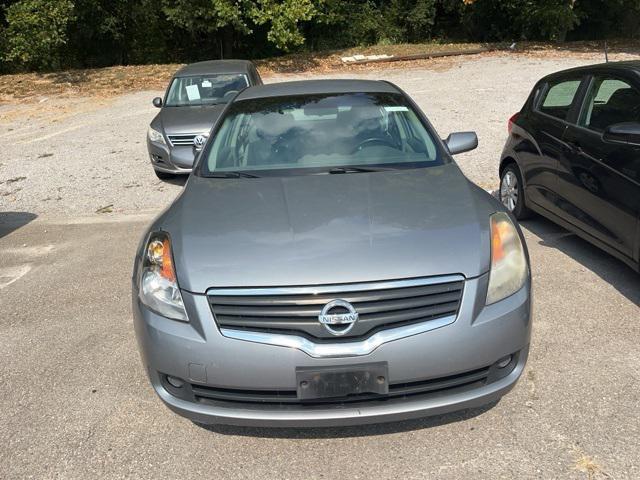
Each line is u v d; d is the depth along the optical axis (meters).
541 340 3.60
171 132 7.92
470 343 2.53
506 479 2.50
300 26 23.28
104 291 4.71
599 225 4.42
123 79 17.97
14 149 10.87
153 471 2.65
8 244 6.12
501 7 25.36
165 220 3.16
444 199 3.10
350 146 3.82
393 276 2.54
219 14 19.34
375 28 24.81
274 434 2.86
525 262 2.85
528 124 5.65
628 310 3.94
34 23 18.02
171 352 2.59
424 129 4.00
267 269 2.60
